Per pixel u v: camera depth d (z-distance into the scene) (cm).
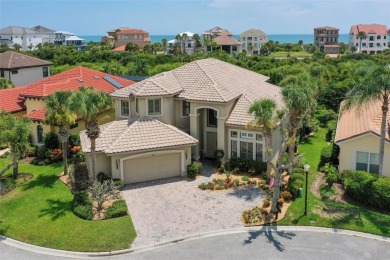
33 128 4084
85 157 3488
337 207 2697
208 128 3647
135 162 3194
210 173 3372
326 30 19675
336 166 3388
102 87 5031
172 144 3216
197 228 2488
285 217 2573
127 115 3641
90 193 2897
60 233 2456
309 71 5762
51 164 3747
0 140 3200
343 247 2253
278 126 3033
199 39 16025
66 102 3225
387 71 2616
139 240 2367
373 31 16700
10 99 4834
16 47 15750
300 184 2864
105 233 2433
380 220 2520
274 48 15212
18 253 2295
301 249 2244
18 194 3075
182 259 2181
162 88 3516
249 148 3391
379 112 3362
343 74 6750
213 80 3681
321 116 5250
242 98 3609
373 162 3009
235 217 2609
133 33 16912
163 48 15650
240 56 10200
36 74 6500
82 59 10081
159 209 2745
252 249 2255
